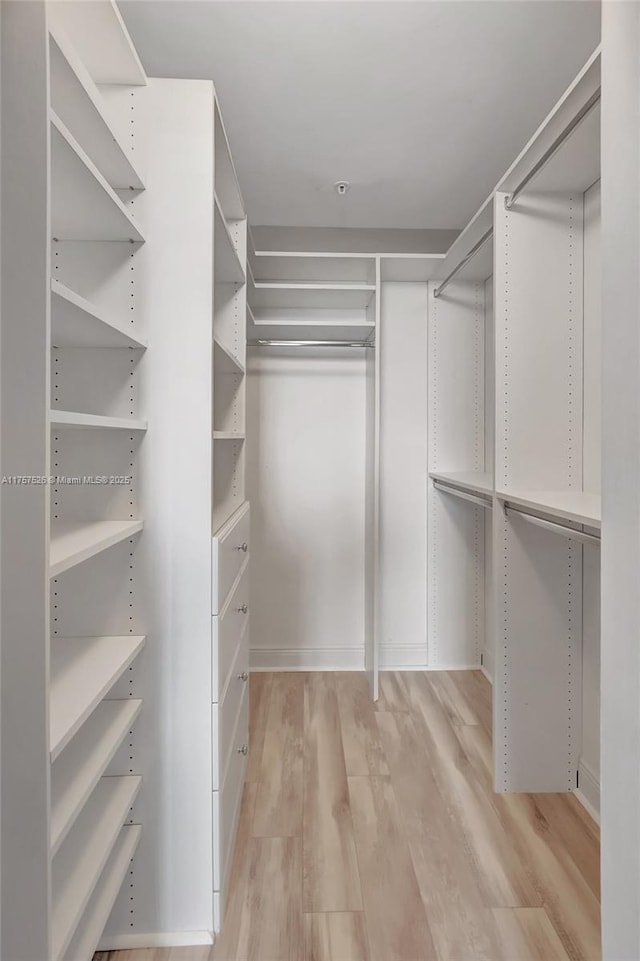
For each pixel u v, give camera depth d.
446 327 3.12
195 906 1.42
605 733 1.00
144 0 1.50
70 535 1.18
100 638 1.39
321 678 3.06
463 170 2.43
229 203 2.03
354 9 1.54
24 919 0.86
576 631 2.04
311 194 2.65
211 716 1.41
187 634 1.41
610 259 0.99
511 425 1.99
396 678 3.06
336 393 3.14
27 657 0.85
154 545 1.40
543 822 1.86
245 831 1.80
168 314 1.39
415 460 3.15
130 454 1.39
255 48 1.69
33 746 0.86
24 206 0.84
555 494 1.86
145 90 1.39
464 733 2.45
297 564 3.17
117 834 1.18
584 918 1.47
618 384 0.97
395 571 3.17
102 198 1.12
